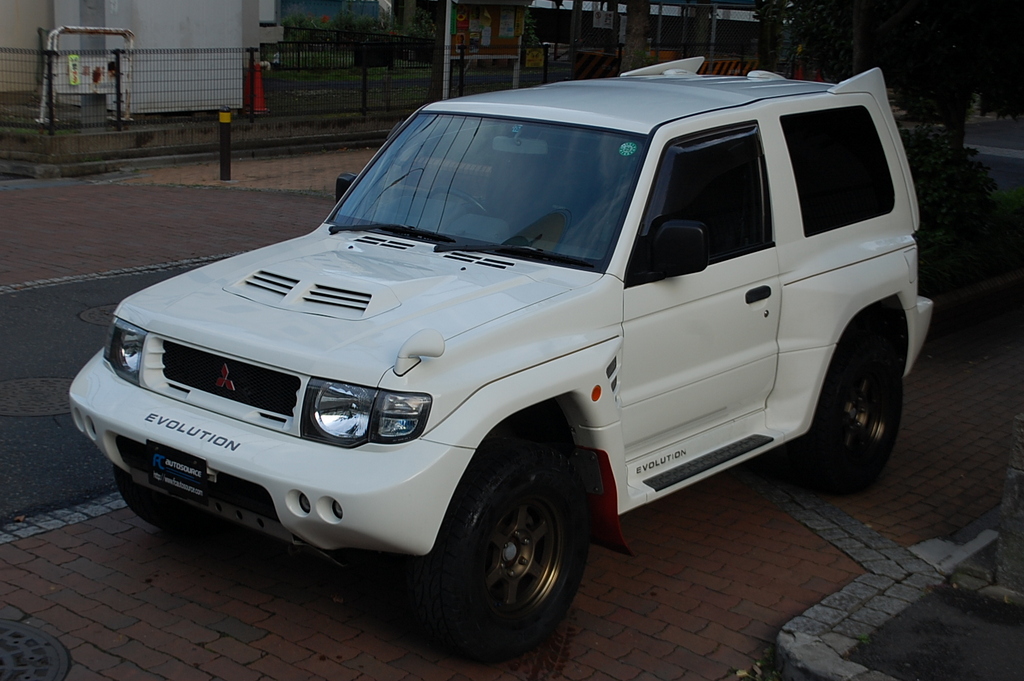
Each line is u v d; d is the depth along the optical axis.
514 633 4.12
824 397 5.76
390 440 3.71
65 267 10.40
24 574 4.70
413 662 4.18
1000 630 4.49
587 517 4.35
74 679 3.92
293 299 4.29
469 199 5.04
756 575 5.12
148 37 18.66
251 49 19.52
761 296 5.20
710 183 5.00
